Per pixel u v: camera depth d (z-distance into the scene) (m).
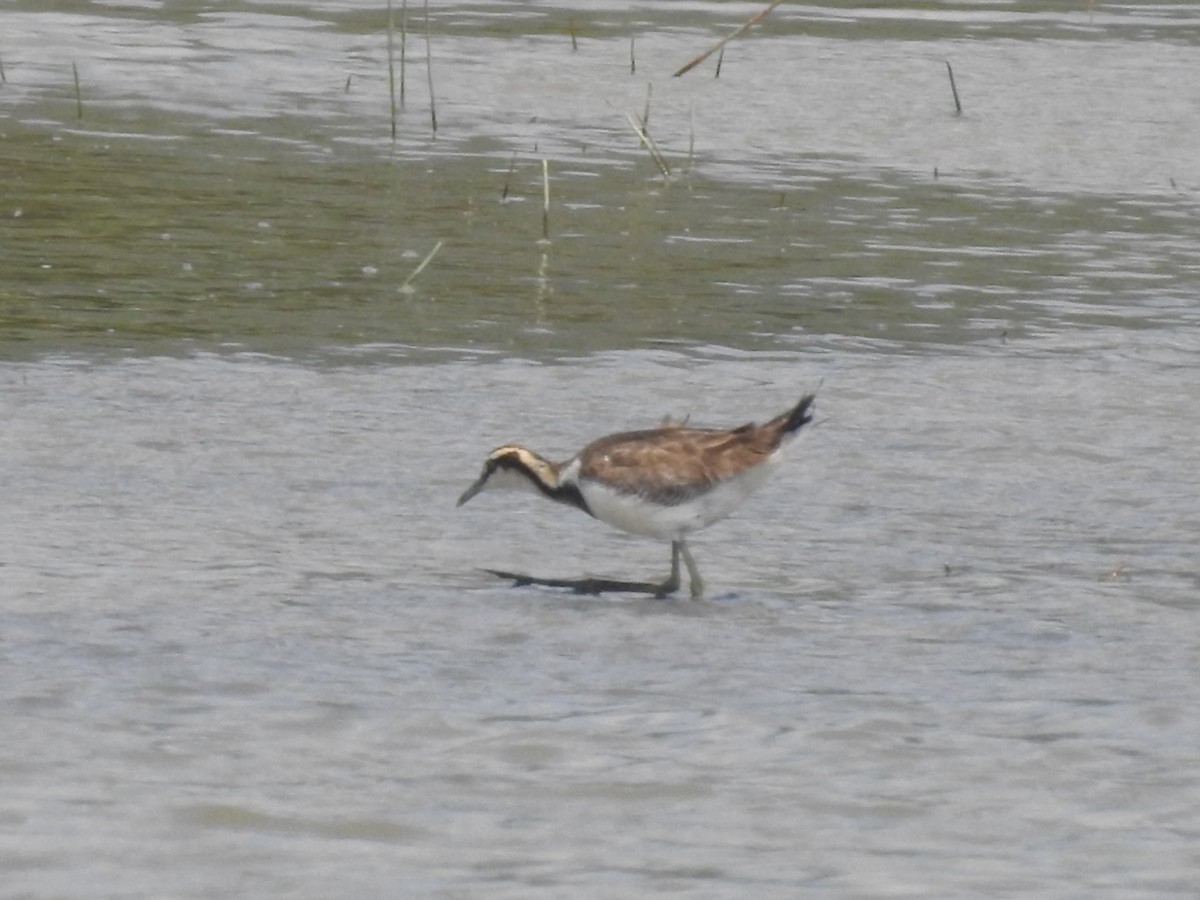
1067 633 12.44
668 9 34.12
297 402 17.30
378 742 10.45
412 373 18.30
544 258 22.31
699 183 25.70
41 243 21.97
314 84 29.75
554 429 16.94
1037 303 21.30
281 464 15.70
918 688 11.42
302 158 26.17
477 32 32.50
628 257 22.50
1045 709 11.10
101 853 9.05
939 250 23.17
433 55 31.16
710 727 10.77
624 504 13.02
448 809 9.65
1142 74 31.12
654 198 24.97
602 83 30.09
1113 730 10.80
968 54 31.94
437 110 28.73
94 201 23.73
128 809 9.52
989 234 23.89
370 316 20.00
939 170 26.62
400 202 24.38
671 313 20.55
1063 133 28.28
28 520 14.08
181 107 28.38
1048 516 15.09
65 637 11.80
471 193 24.91
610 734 10.64
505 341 19.39
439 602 12.80
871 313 20.77
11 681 11.06
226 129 27.41
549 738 10.56
